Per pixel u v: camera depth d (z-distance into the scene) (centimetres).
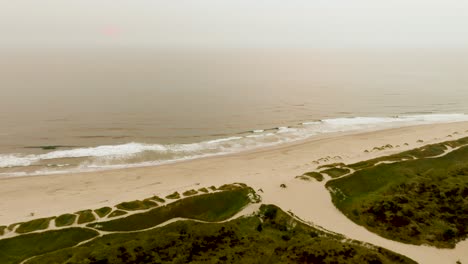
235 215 5603
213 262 4378
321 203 5978
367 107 13675
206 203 5962
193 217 5631
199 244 4797
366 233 5141
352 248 4681
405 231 5150
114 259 4409
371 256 4512
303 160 8394
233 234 5072
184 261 4406
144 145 9312
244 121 11538
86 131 10225
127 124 10962
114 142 9444
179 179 7388
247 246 4759
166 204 5916
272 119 11812
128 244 4722
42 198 6475
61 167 7900
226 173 7675
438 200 5969
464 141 9244
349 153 8781
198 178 7419
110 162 8250
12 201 6341
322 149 9156
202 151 9019
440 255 4659
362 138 10031
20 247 4878
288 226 5322
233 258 4478
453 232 5084
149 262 4381
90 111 12319
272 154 8831
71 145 9156
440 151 8456
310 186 6562
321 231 5159
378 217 5512
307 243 4806
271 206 5812
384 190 6381
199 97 15050
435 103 14500
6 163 7994
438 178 6812
